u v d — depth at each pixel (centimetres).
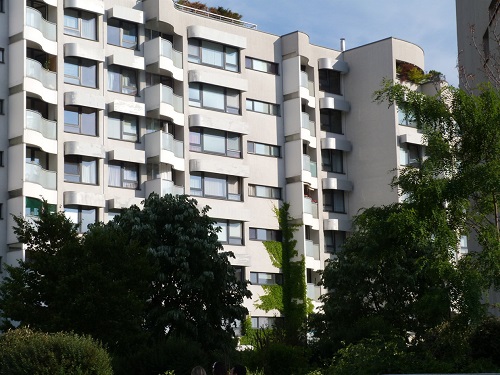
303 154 6862
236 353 4725
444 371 3197
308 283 6812
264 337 5103
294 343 5153
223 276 4875
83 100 5669
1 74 5419
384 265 5228
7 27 5475
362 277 5322
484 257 3038
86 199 5569
